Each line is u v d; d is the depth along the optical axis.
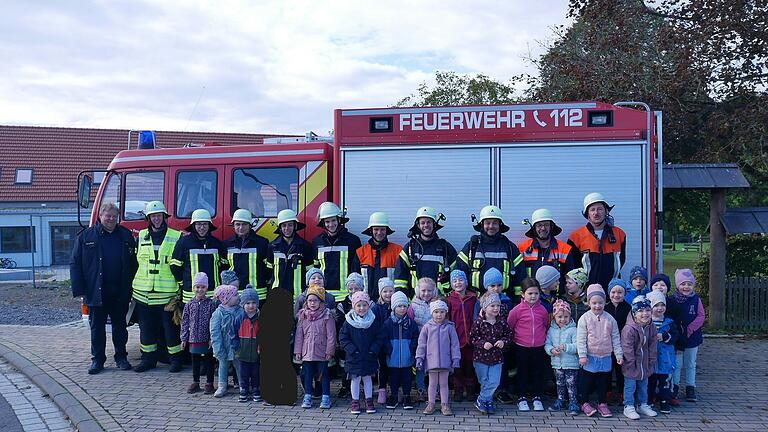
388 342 5.54
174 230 7.01
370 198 6.63
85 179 7.74
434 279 5.93
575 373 5.45
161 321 7.17
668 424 5.16
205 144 8.23
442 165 6.50
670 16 13.11
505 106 6.41
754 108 11.93
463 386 5.85
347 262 6.29
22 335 9.62
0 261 27.48
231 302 5.94
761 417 5.36
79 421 5.34
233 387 6.38
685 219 15.41
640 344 5.30
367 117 6.65
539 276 5.63
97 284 6.86
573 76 13.95
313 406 5.73
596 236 5.93
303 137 7.79
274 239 7.00
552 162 6.32
